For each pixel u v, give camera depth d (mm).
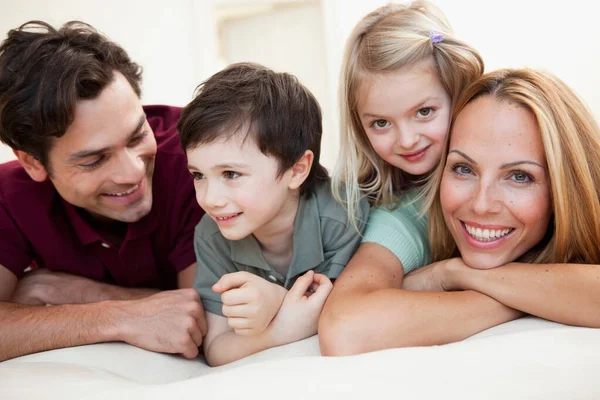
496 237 1007
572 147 978
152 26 2967
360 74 1168
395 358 761
